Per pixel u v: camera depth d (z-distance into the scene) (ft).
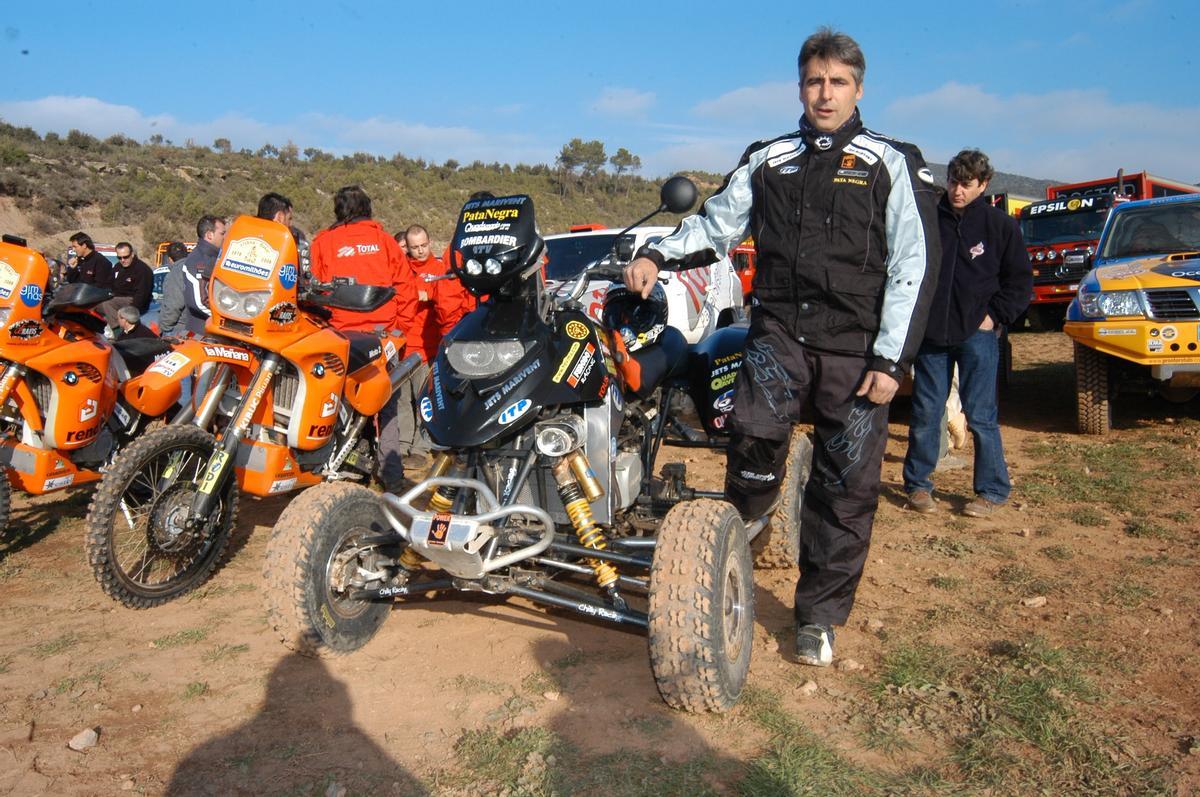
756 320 11.80
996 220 18.84
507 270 11.63
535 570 12.53
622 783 9.86
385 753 10.61
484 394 11.70
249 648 13.52
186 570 15.61
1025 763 10.04
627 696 11.84
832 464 11.80
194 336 19.51
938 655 12.68
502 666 12.79
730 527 11.15
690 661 10.46
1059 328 63.41
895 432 28.86
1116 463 23.82
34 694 12.15
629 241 12.92
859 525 11.98
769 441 11.66
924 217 10.81
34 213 135.03
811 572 12.34
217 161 185.68
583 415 12.39
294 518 12.21
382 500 11.55
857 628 13.83
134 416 18.52
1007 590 15.29
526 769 10.11
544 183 232.94
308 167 196.34
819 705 11.51
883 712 11.24
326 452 17.22
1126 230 30.37
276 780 10.14
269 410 16.22
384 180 194.29
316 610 12.15
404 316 24.13
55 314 17.16
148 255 128.98
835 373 11.37
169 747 10.84
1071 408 32.63
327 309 16.96
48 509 21.27
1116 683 11.85
